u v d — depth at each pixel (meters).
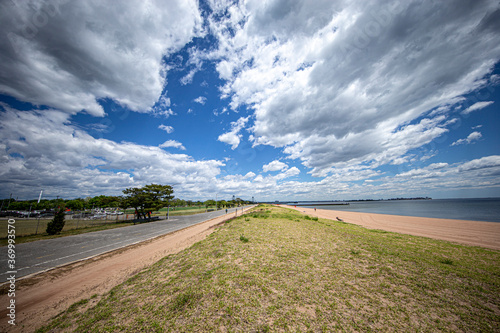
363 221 32.91
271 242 10.34
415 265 7.40
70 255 13.57
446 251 9.98
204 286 5.73
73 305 6.43
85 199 84.88
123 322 4.62
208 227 23.30
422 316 4.34
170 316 4.57
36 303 7.16
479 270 7.05
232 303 4.85
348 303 4.83
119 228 27.48
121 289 6.82
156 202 39.75
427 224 28.31
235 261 7.67
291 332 3.86
